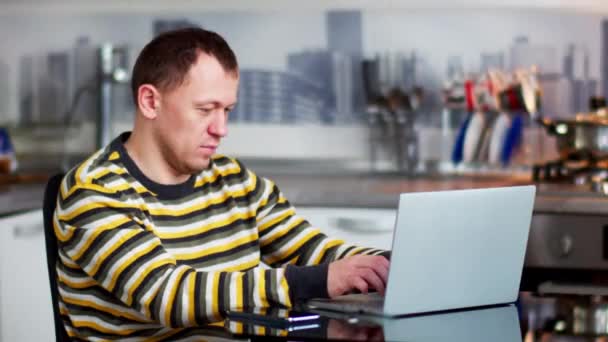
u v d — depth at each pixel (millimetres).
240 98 3912
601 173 3375
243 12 3879
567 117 3764
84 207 1792
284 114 3896
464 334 1608
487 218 1781
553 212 2992
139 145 1939
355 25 3830
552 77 3762
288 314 1681
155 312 1711
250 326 1615
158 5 3904
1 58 4016
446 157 3768
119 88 3957
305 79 3873
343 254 2041
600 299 1988
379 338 1543
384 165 3852
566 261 2996
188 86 1850
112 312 1854
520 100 3609
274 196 2137
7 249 2916
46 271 3154
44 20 3980
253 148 3918
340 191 3158
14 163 3701
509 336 1617
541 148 3664
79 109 3984
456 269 1771
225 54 1892
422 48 3799
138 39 3928
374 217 3125
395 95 3807
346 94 3861
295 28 3861
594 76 3760
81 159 3984
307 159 3893
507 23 3762
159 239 1854
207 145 1895
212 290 1708
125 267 1729
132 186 1892
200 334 1914
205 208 2008
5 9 3994
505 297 1885
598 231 2980
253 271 1757
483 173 3658
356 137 3867
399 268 1682
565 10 3746
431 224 1695
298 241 2104
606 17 3742
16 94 4012
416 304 1735
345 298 1809
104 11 3939
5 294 2910
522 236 1857
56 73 3984
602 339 1610
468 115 3701
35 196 3127
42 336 3143
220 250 1994
